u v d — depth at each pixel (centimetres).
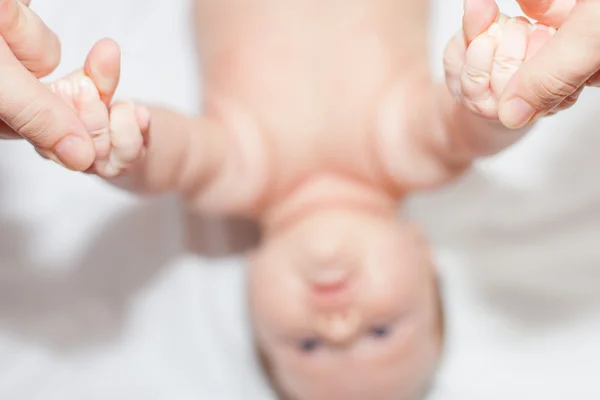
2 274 72
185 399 72
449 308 73
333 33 66
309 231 63
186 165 61
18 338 72
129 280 73
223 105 66
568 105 49
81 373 72
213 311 73
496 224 73
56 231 72
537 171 72
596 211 72
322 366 64
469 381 72
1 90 48
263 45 67
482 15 48
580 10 46
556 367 72
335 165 67
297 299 62
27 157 72
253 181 66
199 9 69
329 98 66
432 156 63
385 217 67
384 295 62
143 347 72
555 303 72
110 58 49
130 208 72
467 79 49
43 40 50
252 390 72
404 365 65
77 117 50
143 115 51
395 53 66
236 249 73
